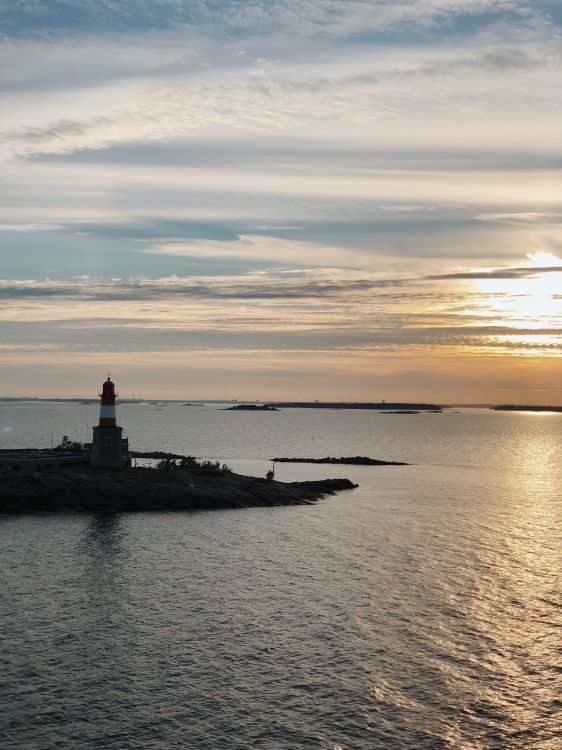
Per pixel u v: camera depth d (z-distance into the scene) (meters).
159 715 38.41
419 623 51.50
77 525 85.69
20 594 56.69
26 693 40.34
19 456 117.19
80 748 35.28
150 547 74.12
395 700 40.34
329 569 65.50
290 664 44.53
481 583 61.41
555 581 62.38
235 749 35.47
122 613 52.78
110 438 114.12
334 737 36.66
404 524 89.12
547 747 36.22
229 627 50.28
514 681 42.84
